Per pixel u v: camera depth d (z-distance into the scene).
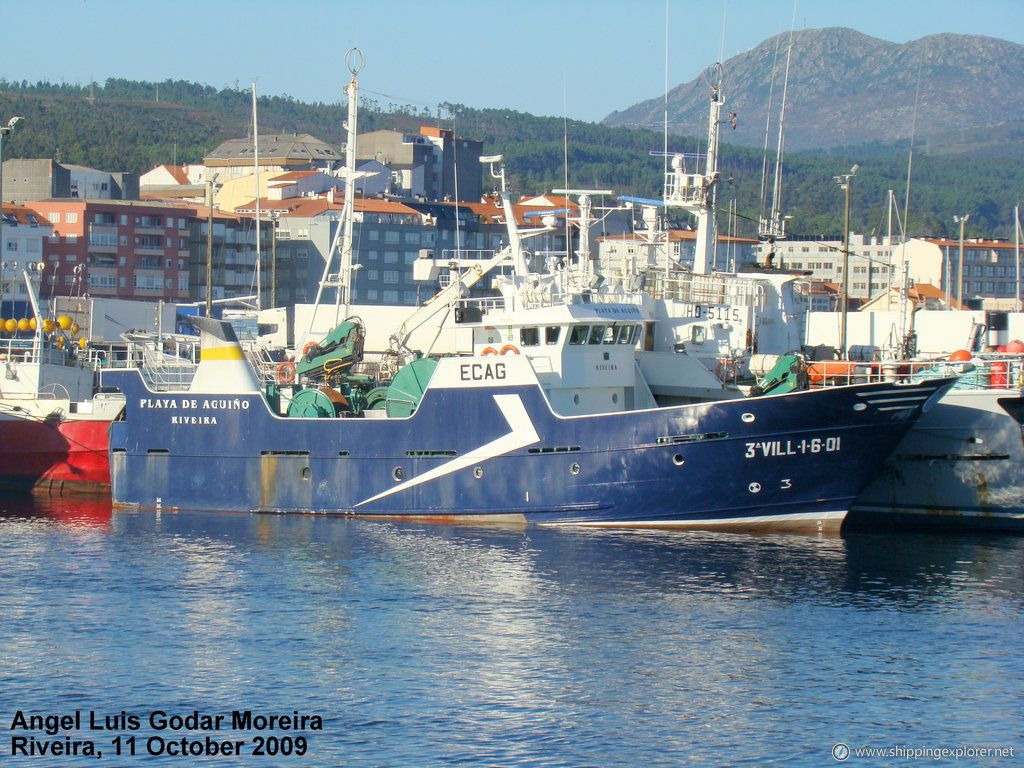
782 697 49.09
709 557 67.88
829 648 54.12
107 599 60.50
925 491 77.12
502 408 74.38
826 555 68.88
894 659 53.00
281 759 43.84
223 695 48.97
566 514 73.94
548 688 49.66
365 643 54.34
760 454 71.00
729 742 45.25
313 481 78.94
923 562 68.25
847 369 77.44
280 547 70.19
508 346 76.50
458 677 50.75
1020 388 75.00
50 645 54.03
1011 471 74.94
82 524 77.50
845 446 70.69
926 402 69.44
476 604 59.66
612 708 47.91
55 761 43.94
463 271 113.69
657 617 57.91
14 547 70.88
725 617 58.03
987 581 64.38
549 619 57.59
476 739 45.28
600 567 65.69
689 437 71.31
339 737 45.44
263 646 54.00
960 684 50.44
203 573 65.00
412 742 45.03
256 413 79.94
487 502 75.19
